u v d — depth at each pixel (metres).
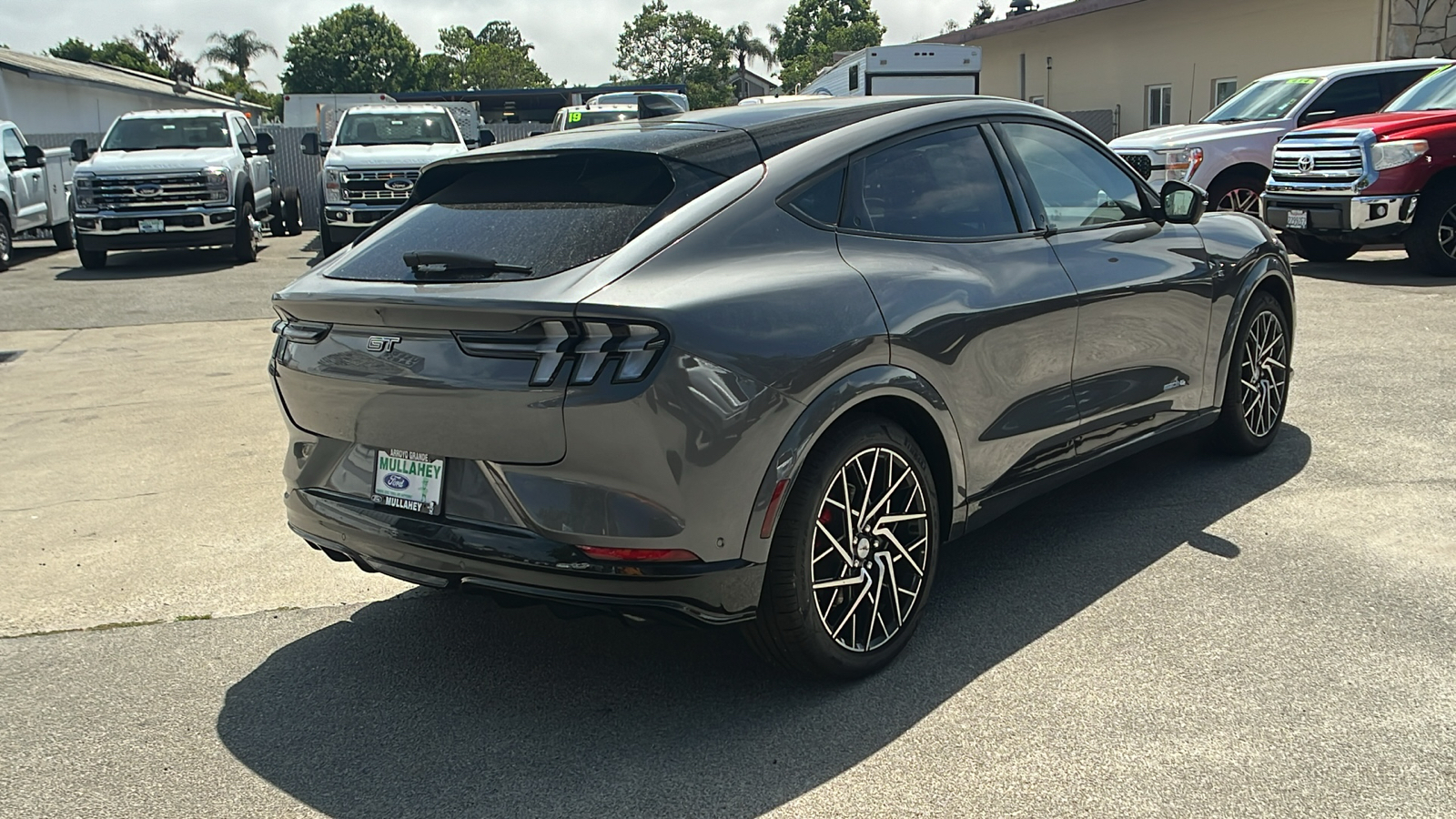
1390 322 8.31
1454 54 16.80
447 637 3.86
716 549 2.95
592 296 2.84
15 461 6.28
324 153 17.64
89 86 36.03
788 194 3.33
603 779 2.93
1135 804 2.68
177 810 2.87
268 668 3.66
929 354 3.40
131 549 4.83
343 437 3.33
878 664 3.40
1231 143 12.91
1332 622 3.58
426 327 3.03
